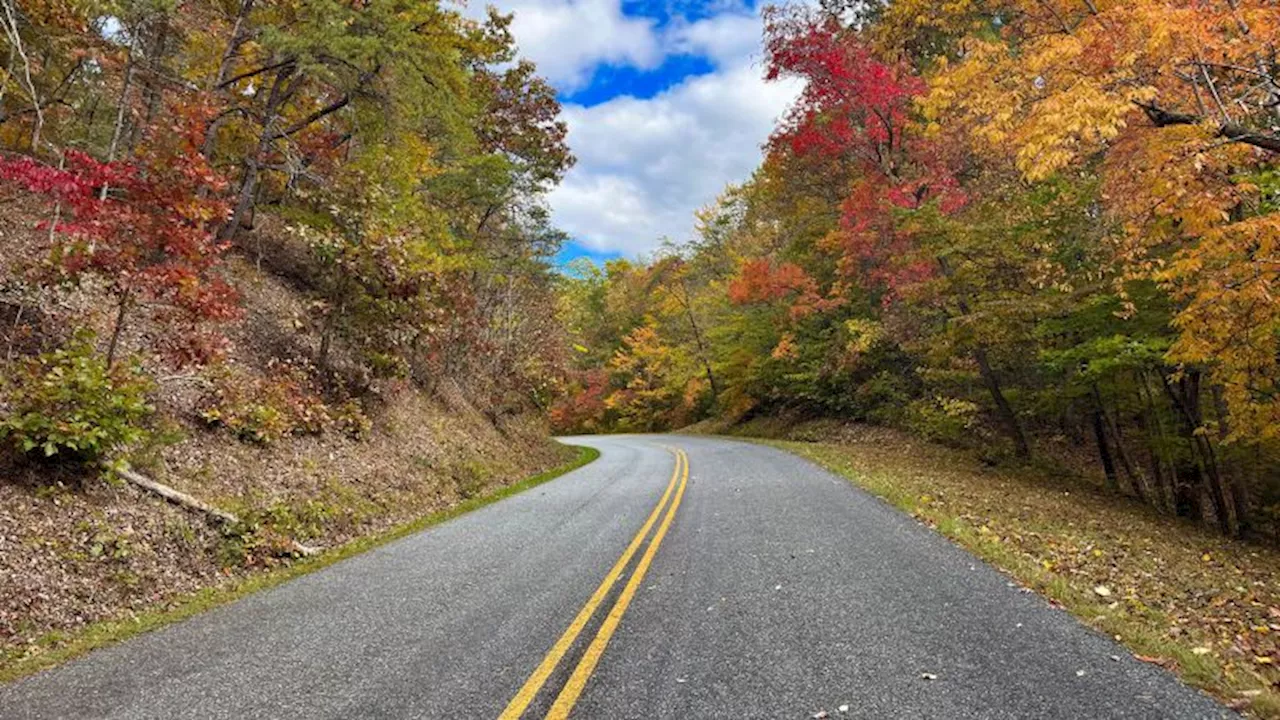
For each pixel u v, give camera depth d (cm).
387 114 1515
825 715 359
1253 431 1107
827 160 2125
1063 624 493
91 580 617
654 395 4859
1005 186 1619
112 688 419
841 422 2836
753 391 3409
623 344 5819
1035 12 910
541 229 2595
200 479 877
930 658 432
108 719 373
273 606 598
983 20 1444
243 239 1767
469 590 630
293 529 879
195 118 884
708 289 3981
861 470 1570
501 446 1980
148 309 1148
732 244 4009
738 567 681
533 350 2508
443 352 1944
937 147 1742
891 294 1994
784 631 489
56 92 1339
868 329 2238
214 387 1059
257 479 961
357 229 1441
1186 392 1471
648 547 786
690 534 858
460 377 2117
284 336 1425
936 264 1775
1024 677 400
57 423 685
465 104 1788
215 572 723
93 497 717
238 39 1423
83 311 988
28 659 475
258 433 1038
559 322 2841
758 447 2430
